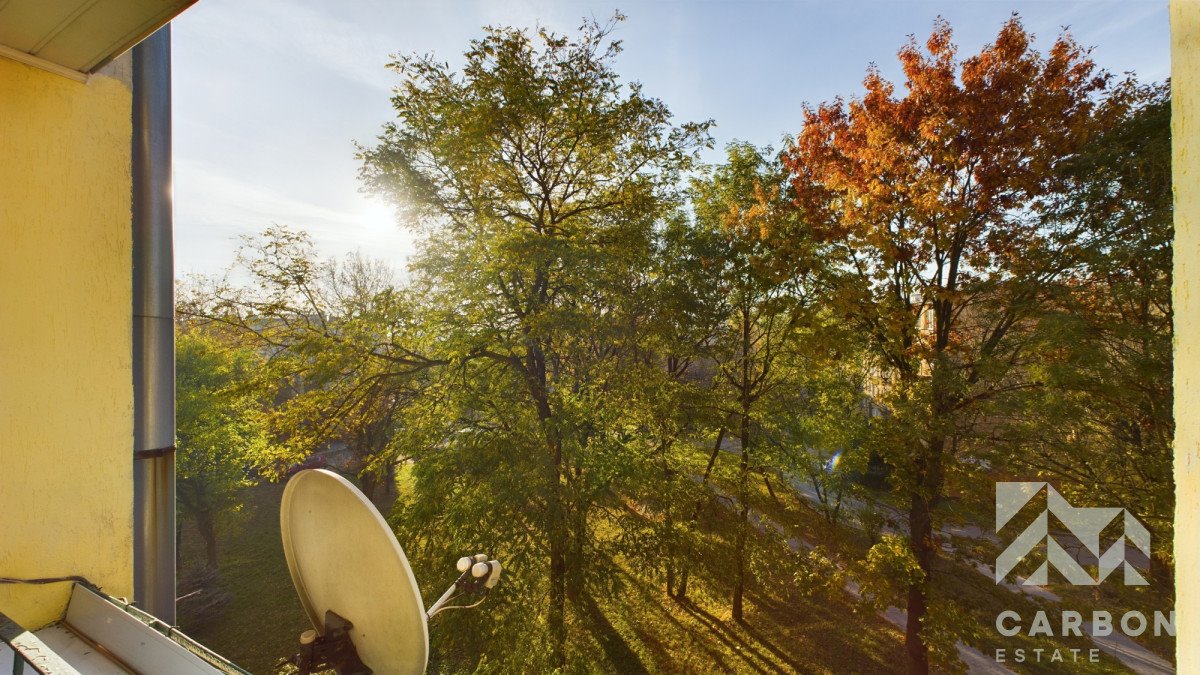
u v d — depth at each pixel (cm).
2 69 189
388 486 2217
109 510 222
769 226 1023
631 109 1093
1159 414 657
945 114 816
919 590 862
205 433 1576
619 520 1087
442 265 1070
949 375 773
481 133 1003
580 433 1077
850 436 1018
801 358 1204
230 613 1441
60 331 208
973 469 807
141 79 258
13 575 194
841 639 1234
